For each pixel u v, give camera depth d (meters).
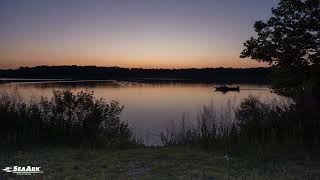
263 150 10.10
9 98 13.62
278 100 13.23
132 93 86.62
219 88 97.00
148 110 45.19
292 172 8.43
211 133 11.93
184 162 9.40
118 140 12.80
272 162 9.30
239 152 10.35
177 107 49.66
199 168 8.77
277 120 11.85
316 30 17.69
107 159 9.70
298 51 17.53
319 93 11.87
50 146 11.33
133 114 38.81
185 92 97.94
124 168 8.80
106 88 105.81
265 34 18.50
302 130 10.80
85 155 10.09
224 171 8.50
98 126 13.33
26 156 9.84
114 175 8.12
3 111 12.52
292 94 14.99
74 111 13.38
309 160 9.45
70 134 12.08
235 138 11.23
